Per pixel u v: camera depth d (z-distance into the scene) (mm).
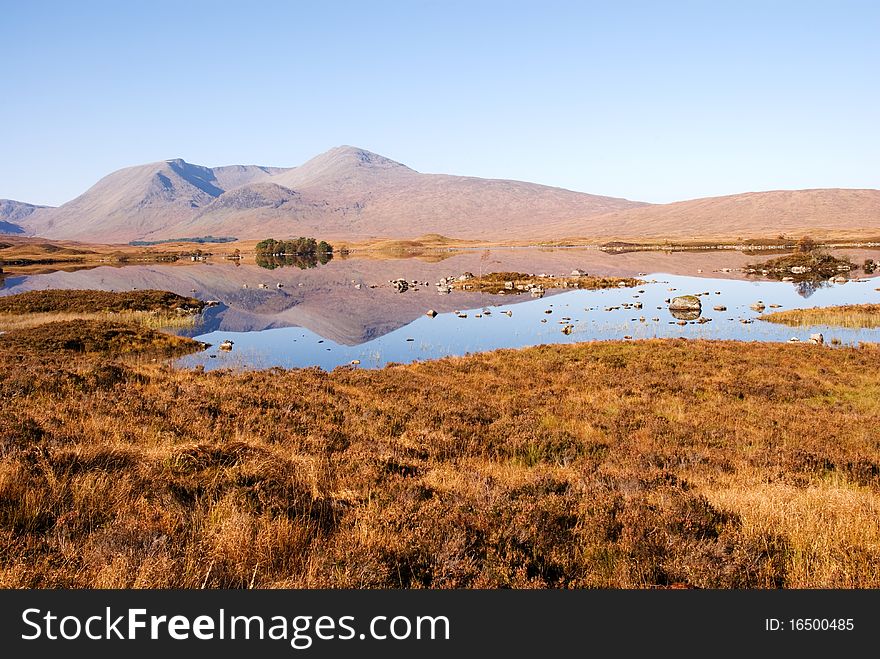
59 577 5246
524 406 19828
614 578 6047
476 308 59250
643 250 189000
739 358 27641
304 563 6020
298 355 35562
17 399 13969
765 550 6660
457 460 12453
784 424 17062
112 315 50031
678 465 12438
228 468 8547
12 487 6773
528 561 6305
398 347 38031
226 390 18828
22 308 51094
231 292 79000
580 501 8219
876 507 8414
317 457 11062
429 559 6246
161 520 6578
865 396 21406
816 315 44406
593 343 32344
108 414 13375
